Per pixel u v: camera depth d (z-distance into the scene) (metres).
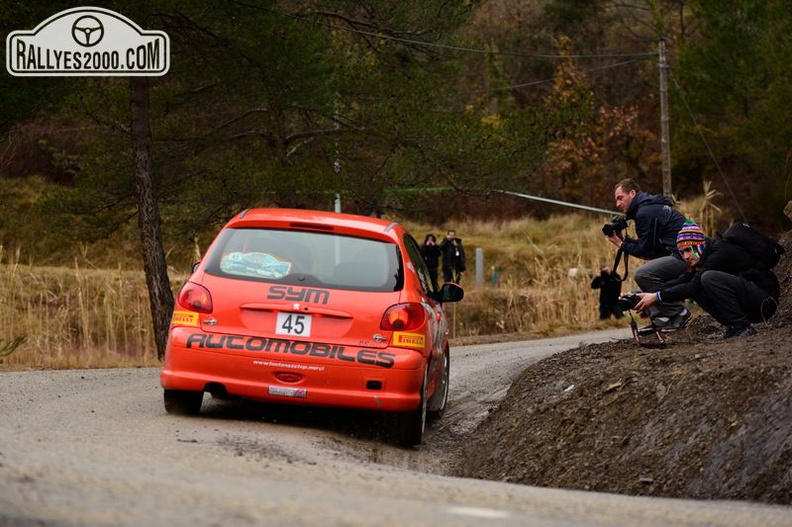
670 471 11.38
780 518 8.09
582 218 85.56
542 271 50.53
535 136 43.31
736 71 69.69
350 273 15.12
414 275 15.56
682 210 49.12
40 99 34.06
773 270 21.38
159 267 37.00
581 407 13.97
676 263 18.42
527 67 101.69
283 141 44.25
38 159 78.75
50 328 37.00
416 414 15.02
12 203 74.69
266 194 42.06
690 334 20.00
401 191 44.66
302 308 14.70
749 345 14.38
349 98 43.50
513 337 42.38
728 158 86.50
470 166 42.41
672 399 12.57
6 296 36.97
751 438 10.88
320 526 5.89
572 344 33.47
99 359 31.08
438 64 46.75
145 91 37.00
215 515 6.03
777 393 11.13
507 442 14.73
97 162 42.00
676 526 7.50
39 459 8.63
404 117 41.66
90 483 7.12
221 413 16.23
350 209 55.94
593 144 89.75
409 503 7.67
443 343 18.19
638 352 16.64
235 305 14.84
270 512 6.28
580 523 7.27
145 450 11.12
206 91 42.66
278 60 37.56
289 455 11.97
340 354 14.55
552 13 103.88
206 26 36.50
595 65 101.69
